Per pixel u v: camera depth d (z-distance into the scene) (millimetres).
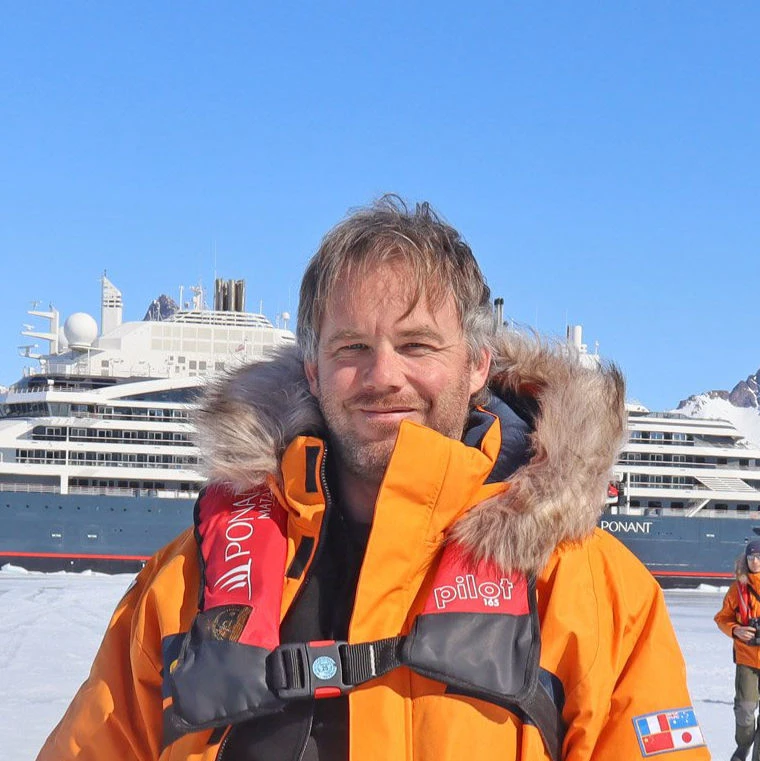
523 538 1674
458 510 1718
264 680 1642
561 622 1713
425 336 1789
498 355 2027
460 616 1654
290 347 2109
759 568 6586
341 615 1759
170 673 1798
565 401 1812
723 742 7312
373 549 1681
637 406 34188
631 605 1806
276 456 1873
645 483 33250
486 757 1608
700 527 32469
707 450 33125
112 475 30078
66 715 2041
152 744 1871
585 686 1692
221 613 1722
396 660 1651
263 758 1661
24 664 11016
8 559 29469
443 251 1829
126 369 32594
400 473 1678
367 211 1874
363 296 1781
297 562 1805
